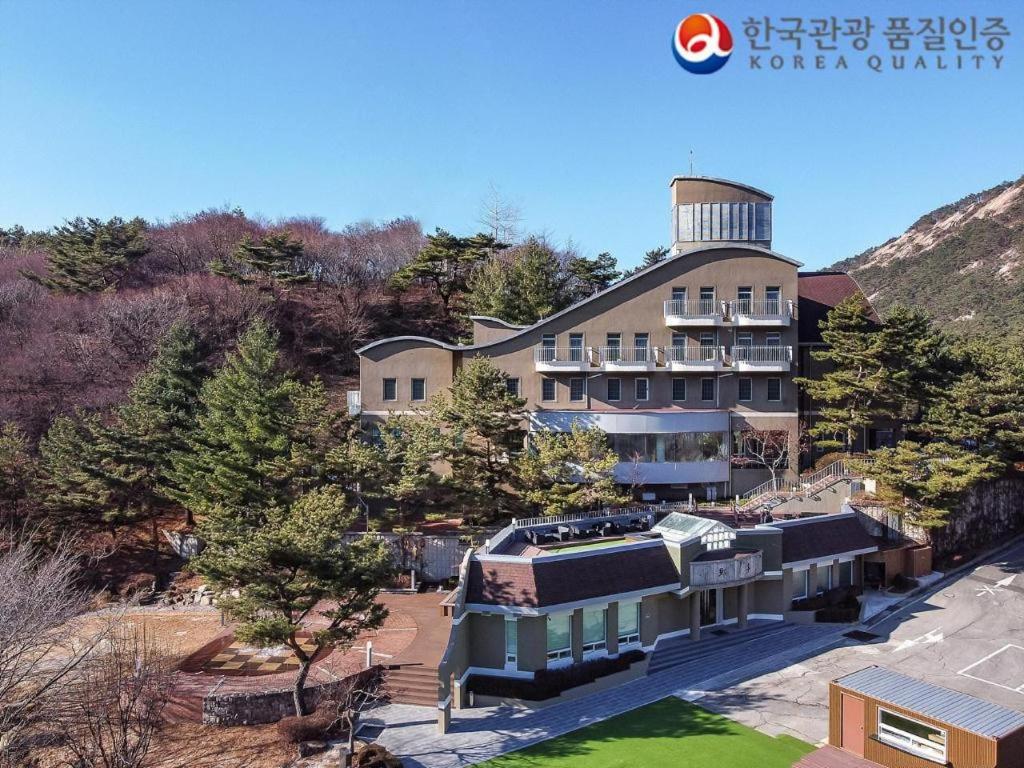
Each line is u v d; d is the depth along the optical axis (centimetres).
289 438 4156
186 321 5847
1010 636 3756
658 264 5409
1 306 6400
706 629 3956
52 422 5212
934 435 5044
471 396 4450
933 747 2266
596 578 3450
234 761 2591
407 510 4353
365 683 3081
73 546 4366
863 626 3972
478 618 3350
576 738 2839
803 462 5488
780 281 5406
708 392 5434
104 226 7569
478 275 7212
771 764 2627
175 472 4334
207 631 3703
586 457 4450
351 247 8106
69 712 2627
